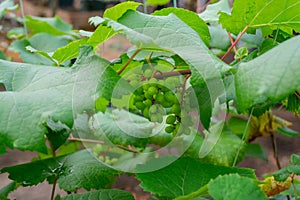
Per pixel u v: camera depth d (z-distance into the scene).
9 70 0.71
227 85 0.75
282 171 0.85
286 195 1.02
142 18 0.73
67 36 1.58
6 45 1.84
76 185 0.81
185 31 0.72
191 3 1.35
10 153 1.87
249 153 1.40
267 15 0.81
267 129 1.29
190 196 0.66
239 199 0.62
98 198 0.80
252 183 0.62
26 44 1.36
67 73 0.69
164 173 0.76
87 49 0.70
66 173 0.83
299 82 0.60
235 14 0.83
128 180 1.57
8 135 0.63
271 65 0.63
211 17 1.00
